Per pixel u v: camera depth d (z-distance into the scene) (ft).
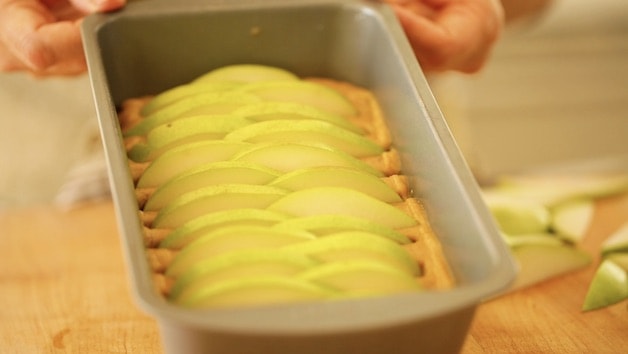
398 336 1.54
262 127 1.84
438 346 1.59
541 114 4.06
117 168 1.63
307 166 1.79
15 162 2.60
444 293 1.49
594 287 2.00
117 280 2.05
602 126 4.04
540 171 2.32
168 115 1.88
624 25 4.33
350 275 1.59
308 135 1.84
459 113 3.16
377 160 1.86
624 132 4.02
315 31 2.01
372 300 1.48
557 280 2.05
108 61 1.92
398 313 1.46
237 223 1.68
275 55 2.02
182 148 1.81
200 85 1.94
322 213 1.71
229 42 1.99
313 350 1.54
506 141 3.94
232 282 1.56
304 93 1.94
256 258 1.60
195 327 1.46
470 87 4.14
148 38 1.95
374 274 1.60
